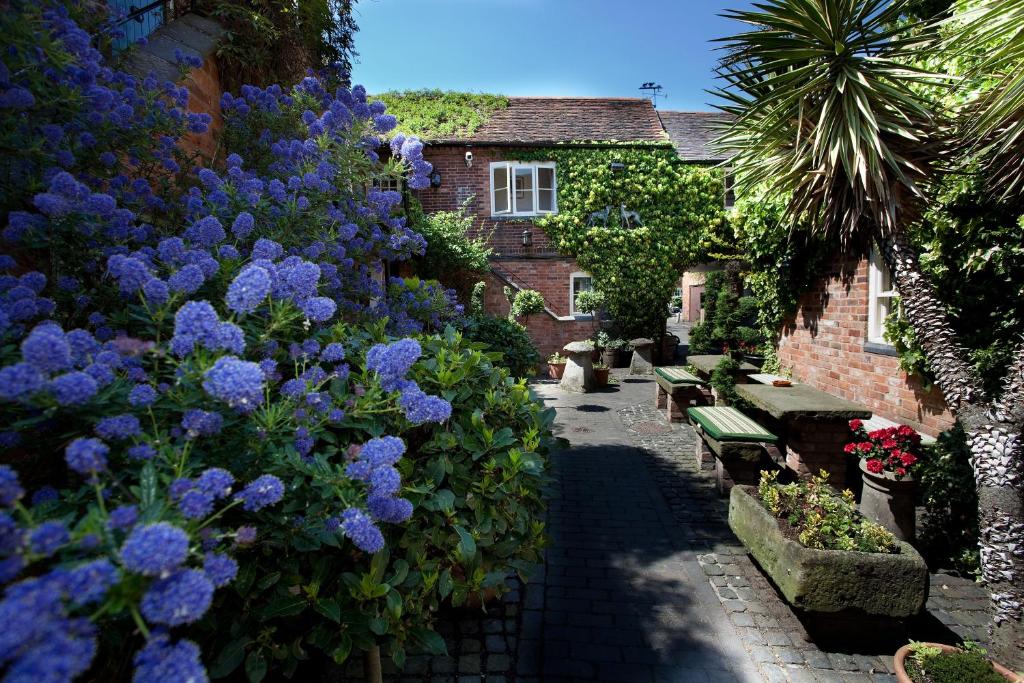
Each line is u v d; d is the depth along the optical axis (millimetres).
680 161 14289
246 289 1422
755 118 3793
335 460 2020
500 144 13656
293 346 1941
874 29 3260
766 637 3000
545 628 3092
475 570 2520
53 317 2059
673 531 4426
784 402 5207
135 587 859
